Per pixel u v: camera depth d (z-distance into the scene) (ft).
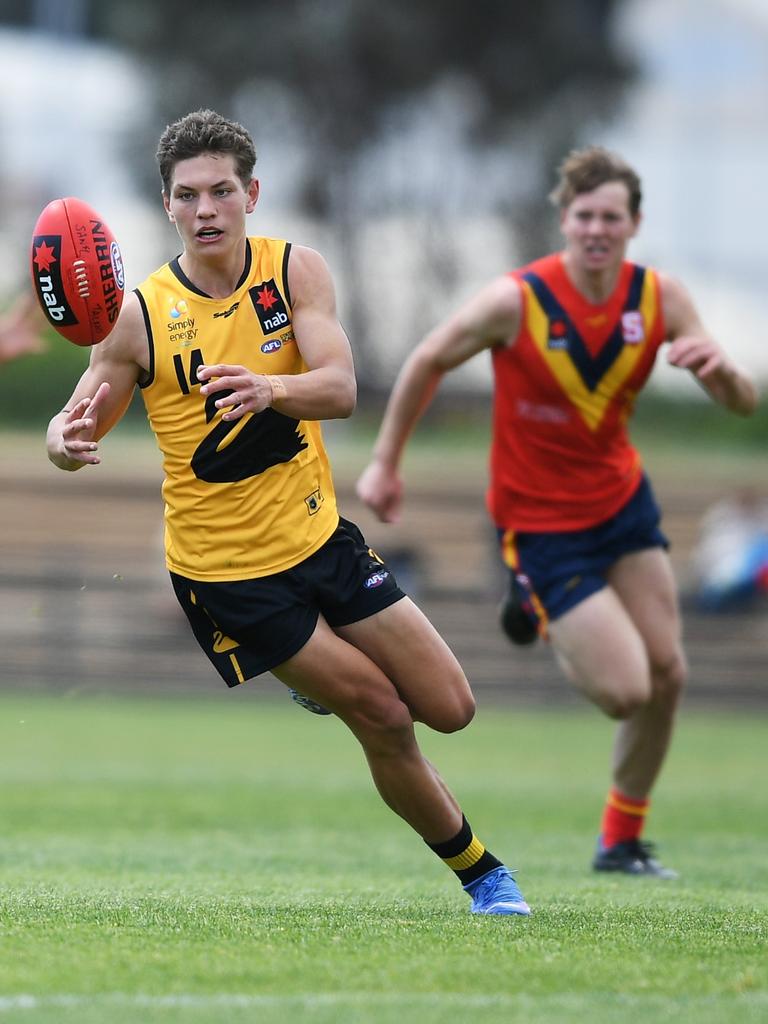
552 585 83.05
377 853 91.76
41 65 367.04
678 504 289.74
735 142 367.66
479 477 285.43
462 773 147.74
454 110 363.97
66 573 260.01
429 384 86.69
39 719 194.80
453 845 61.11
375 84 354.33
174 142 56.08
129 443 316.40
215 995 45.06
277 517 57.26
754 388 84.23
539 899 67.97
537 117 361.30
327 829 105.29
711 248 359.66
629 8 387.55
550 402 83.35
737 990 46.73
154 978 47.09
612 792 86.07
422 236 363.35
